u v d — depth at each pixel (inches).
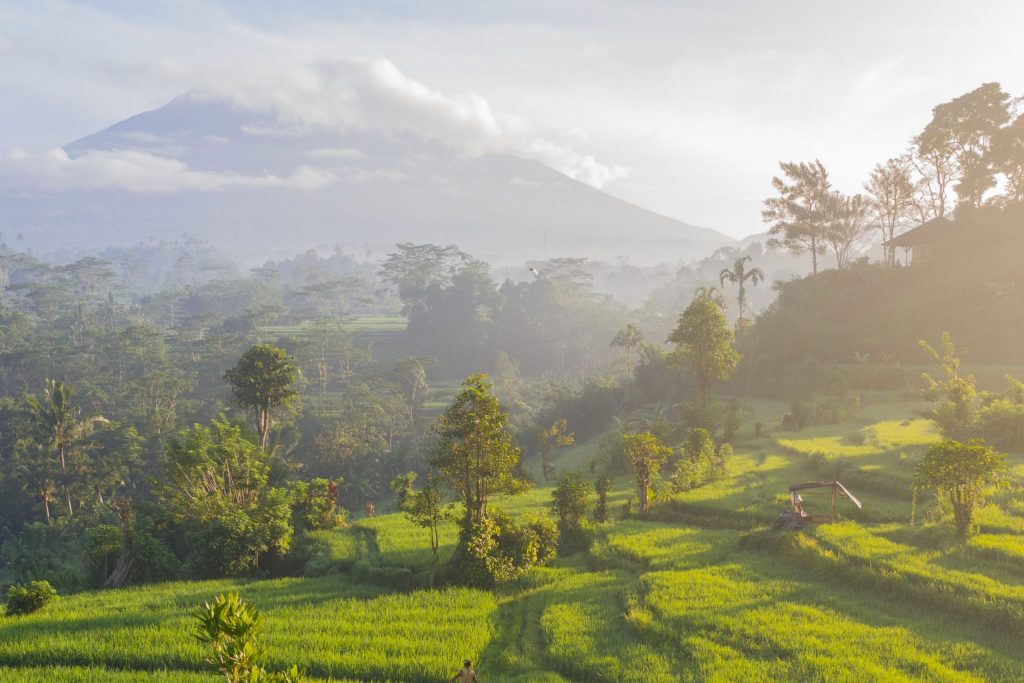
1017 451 1526.8
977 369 2623.0
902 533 1085.1
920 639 746.8
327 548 1328.7
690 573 1000.9
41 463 2652.6
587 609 912.3
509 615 947.3
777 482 1514.5
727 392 3265.3
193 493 1332.4
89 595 1101.7
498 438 1103.0
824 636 764.6
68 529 2351.1
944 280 3221.0
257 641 735.1
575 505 1267.2
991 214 3331.7
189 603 1019.9
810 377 2962.6
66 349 4928.6
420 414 4712.1
